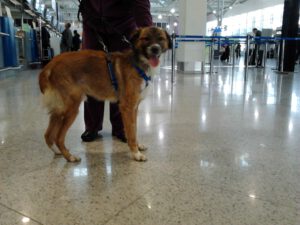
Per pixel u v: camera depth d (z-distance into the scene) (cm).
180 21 1108
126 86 246
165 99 529
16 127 347
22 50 1158
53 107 243
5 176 218
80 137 314
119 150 276
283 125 355
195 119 386
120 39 294
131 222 160
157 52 241
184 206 176
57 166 237
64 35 1391
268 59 2059
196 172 225
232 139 304
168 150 274
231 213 168
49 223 159
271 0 2530
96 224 158
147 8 287
